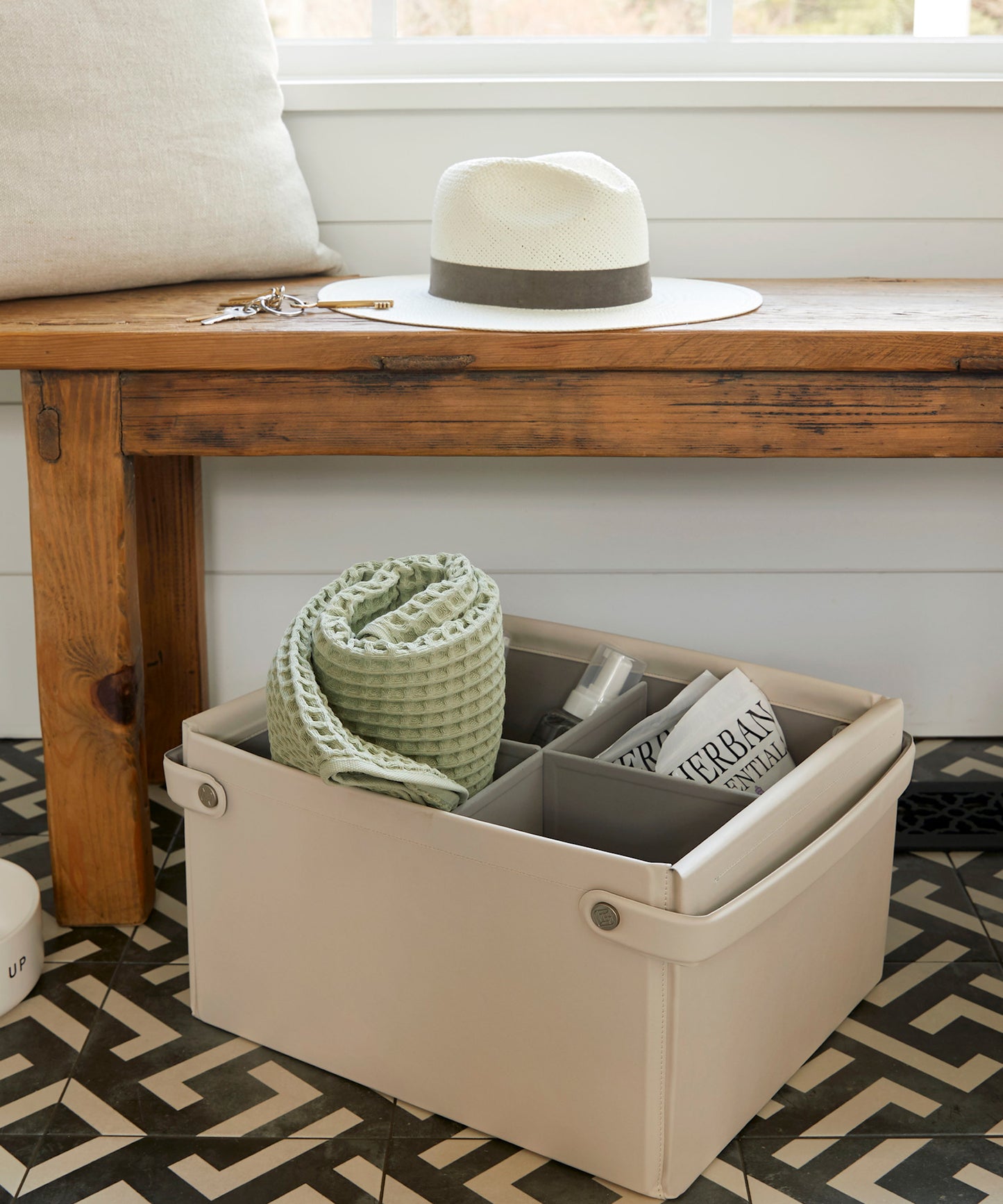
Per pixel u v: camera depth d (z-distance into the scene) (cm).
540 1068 86
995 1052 100
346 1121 92
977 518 150
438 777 87
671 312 108
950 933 116
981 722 158
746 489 149
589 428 102
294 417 102
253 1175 87
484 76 146
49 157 115
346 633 93
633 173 141
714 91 137
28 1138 90
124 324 104
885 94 137
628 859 78
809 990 95
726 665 112
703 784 94
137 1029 103
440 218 114
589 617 154
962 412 101
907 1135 91
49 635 109
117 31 119
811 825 92
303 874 93
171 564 140
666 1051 81
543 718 118
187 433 103
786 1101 94
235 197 126
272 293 116
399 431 102
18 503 149
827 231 143
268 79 131
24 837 134
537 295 108
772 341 99
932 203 142
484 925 85
